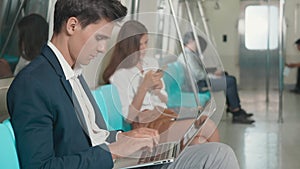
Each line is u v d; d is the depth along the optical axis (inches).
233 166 61.9
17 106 45.9
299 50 249.3
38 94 46.5
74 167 46.6
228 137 175.5
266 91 263.7
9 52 95.5
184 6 190.9
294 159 143.5
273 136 180.1
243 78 267.9
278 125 202.4
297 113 226.4
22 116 45.7
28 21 97.1
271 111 232.4
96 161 48.2
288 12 249.4
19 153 45.2
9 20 99.3
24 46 95.3
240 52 268.2
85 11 50.2
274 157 146.6
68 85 50.6
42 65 49.5
